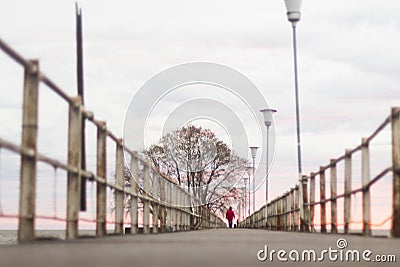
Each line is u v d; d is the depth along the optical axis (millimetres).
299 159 25906
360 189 14766
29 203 9117
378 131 13297
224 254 7090
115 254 6828
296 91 25922
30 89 9133
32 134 9125
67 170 10477
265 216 41875
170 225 25109
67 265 5402
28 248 7863
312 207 22547
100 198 13758
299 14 25812
